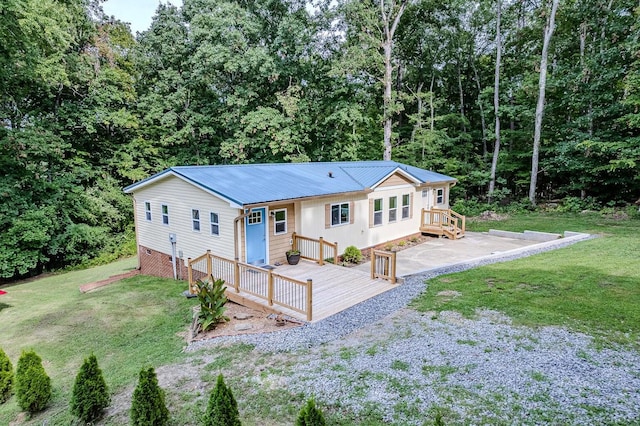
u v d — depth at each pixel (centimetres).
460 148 2666
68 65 1878
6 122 1888
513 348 573
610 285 818
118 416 507
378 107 2772
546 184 2575
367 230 1482
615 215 1847
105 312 1011
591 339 585
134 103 2347
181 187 1251
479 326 662
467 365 536
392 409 453
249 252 1109
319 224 1287
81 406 497
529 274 942
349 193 1320
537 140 2183
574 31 2311
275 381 546
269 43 2392
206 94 2528
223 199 1038
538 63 2389
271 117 2202
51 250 1794
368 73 2386
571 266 988
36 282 1650
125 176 2234
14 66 1514
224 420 410
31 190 1770
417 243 1644
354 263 1321
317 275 1066
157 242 1425
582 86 2038
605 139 1972
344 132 2527
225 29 2080
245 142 2238
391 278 991
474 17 2670
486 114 2708
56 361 746
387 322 723
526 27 2511
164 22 2425
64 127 1969
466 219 2158
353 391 497
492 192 2392
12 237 1602
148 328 880
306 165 1580
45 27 1430
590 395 448
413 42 2847
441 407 448
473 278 952
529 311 707
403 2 2261
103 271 1786
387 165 1736
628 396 441
